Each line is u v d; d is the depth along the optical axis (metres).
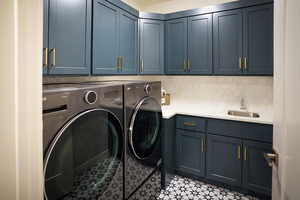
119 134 1.35
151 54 2.56
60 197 0.92
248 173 2.00
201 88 2.79
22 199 0.47
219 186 2.23
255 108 2.45
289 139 0.68
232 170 2.09
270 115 2.23
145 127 1.70
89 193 1.11
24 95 0.46
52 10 1.33
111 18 1.91
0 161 0.43
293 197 0.63
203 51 2.38
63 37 1.41
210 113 2.27
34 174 0.49
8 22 0.42
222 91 2.65
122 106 1.38
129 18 2.23
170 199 1.98
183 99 2.93
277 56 0.84
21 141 0.46
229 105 2.61
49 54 1.31
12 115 0.44
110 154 1.27
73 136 0.98
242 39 2.15
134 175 1.54
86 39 1.61
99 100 1.15
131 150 1.49
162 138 2.12
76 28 1.51
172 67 2.60
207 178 2.23
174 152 2.43
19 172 0.46
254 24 2.08
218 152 2.16
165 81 3.06
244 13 2.13
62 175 0.93
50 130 0.86
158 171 2.00
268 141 1.88
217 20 2.28
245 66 2.14
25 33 0.46
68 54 1.45
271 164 0.89
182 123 2.37
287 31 0.70
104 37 1.81
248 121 1.98
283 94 0.75
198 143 2.28
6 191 0.44
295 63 0.62
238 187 2.11
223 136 2.13
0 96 0.42
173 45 2.58
